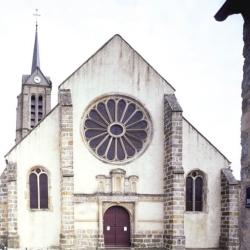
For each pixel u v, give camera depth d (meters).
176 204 30.59
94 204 31.30
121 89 33.69
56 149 31.48
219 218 33.22
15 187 29.64
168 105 32.78
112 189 31.72
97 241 30.84
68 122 30.33
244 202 8.28
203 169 33.62
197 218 32.84
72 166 29.88
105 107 33.31
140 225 31.86
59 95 32.19
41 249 29.45
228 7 8.62
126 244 31.81
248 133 8.30
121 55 34.12
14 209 29.41
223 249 32.19
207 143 34.06
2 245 28.38
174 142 31.41
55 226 30.50
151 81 34.25
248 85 8.47
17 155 30.78
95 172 32.00
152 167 33.03
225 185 32.75
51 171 31.14
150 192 32.56
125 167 32.62
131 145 33.22
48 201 30.83
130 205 31.94
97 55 33.62
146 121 33.81
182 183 30.81
